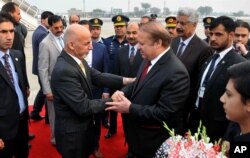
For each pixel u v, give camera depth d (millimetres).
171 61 1992
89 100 2199
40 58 3514
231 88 1063
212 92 2340
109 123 4219
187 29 2973
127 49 3674
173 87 1921
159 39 1959
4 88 2479
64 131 2252
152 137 2027
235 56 2277
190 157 1104
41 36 4691
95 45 3738
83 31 2197
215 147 1147
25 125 2846
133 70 3535
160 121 1949
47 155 3570
